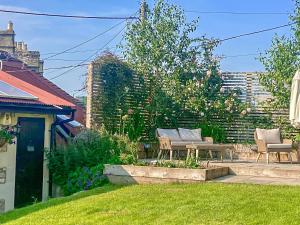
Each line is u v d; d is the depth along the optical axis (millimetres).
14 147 13297
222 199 9133
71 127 16391
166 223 8023
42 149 14086
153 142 17938
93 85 17844
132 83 18719
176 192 9898
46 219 8891
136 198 9617
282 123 18422
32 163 13789
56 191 13836
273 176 12086
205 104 18984
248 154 18219
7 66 21031
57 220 8727
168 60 19188
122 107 18297
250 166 13172
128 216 8531
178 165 11945
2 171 12953
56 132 15109
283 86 17891
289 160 17047
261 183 10820
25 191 13570
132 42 19297
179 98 18953
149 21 19438
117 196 9914
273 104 18328
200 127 18766
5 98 12867
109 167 12117
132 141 16812
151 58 19141
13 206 13219
